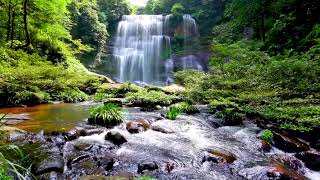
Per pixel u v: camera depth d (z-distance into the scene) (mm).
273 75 11062
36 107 11641
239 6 22703
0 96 11688
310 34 15062
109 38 33000
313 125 7305
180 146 6711
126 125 7938
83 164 5406
